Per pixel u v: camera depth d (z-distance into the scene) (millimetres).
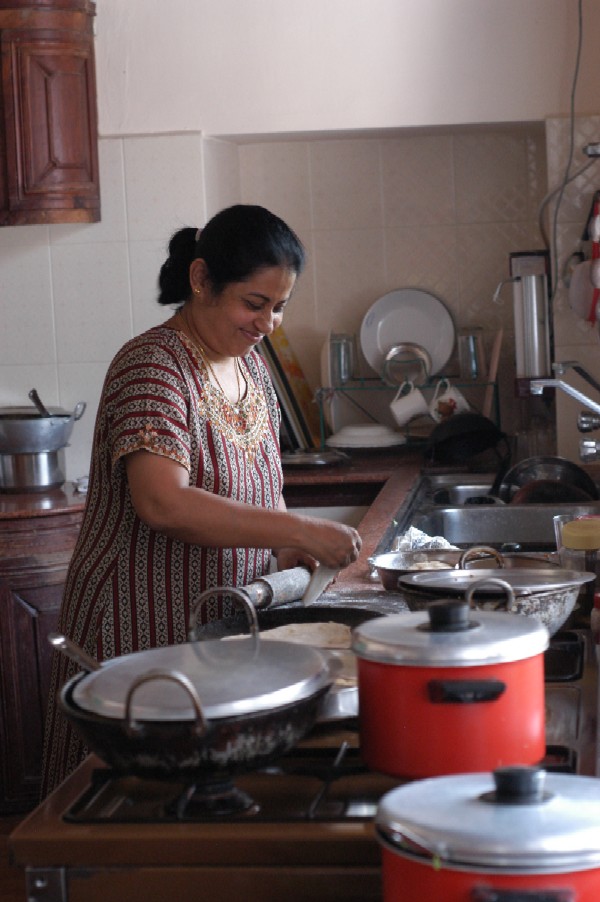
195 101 3668
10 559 3252
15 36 3496
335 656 1130
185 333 1886
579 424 2986
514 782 829
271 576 1738
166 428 1736
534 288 3615
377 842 967
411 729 1043
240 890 990
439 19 3582
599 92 3527
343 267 4148
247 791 1097
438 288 4117
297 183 4121
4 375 3799
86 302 3744
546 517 2814
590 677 1405
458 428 3631
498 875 770
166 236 3682
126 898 1000
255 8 3625
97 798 1099
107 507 1879
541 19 3539
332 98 3643
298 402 4012
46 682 3309
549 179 3584
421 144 4059
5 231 3740
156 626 1855
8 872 2951
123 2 3639
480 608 1357
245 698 979
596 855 767
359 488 3535
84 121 3605
